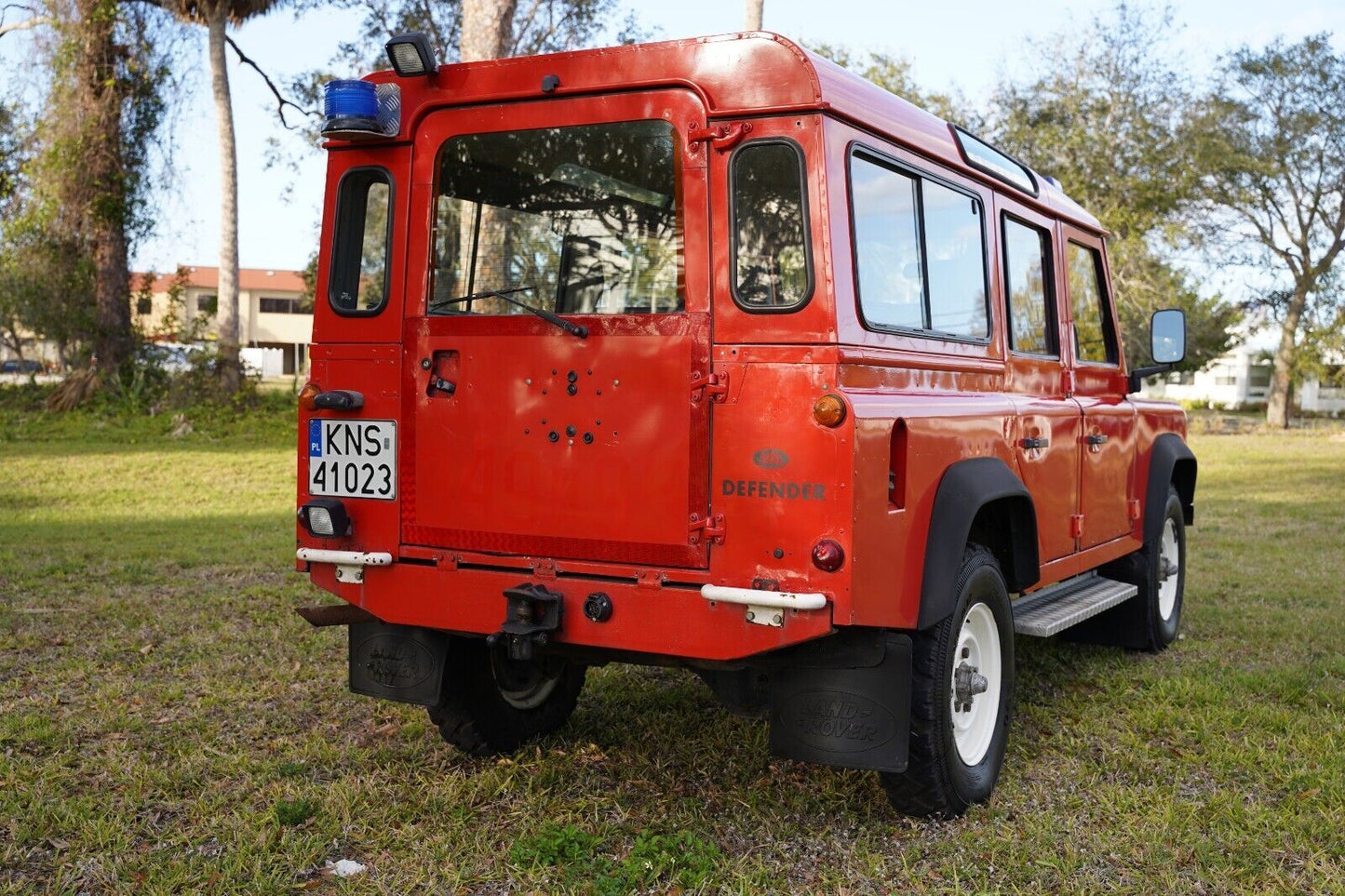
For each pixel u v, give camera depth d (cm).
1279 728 502
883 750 362
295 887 345
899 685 363
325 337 423
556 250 386
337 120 404
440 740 484
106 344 2450
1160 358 638
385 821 395
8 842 373
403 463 409
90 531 1069
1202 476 1831
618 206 376
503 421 391
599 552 377
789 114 353
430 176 405
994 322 474
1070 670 614
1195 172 3092
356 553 413
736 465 354
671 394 364
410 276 408
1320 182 3528
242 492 1427
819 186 348
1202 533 1135
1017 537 464
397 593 411
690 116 364
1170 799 415
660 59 369
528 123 389
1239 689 562
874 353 365
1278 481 1744
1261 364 5509
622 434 372
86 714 509
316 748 468
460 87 399
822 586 342
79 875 351
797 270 350
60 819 390
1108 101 2984
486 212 397
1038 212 536
